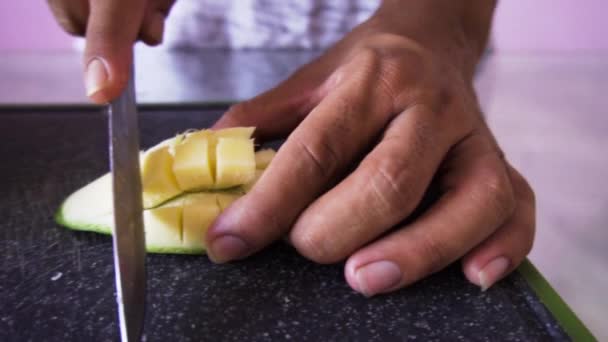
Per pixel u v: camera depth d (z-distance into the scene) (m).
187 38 0.91
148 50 0.89
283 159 0.30
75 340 0.28
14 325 0.29
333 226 0.30
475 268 0.31
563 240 0.38
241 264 0.32
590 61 0.90
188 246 0.32
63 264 0.32
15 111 0.47
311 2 0.89
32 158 0.41
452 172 0.32
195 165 0.32
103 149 0.42
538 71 0.80
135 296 0.28
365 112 0.31
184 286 0.31
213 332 0.29
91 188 0.34
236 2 0.89
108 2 0.31
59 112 0.47
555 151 0.49
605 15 1.00
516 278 0.31
